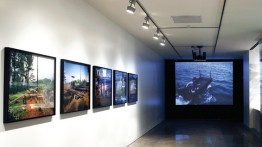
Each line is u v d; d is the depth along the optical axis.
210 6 5.06
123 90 6.95
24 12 3.24
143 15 5.70
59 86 4.00
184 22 6.26
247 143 8.01
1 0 2.89
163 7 5.15
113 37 6.29
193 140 8.47
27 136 3.29
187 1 4.80
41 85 3.50
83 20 4.76
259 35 7.54
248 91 11.24
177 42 8.95
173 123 12.81
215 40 8.52
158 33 6.97
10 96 2.97
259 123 9.90
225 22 6.14
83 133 4.75
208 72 14.48
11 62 2.98
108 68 5.93
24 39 3.23
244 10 5.20
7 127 2.98
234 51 11.07
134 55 8.14
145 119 9.80
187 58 14.08
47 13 3.69
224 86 14.35
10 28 3.02
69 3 4.29
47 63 3.64
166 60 15.00
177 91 14.66
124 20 6.12
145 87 9.77
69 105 4.20
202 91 14.46
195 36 7.90
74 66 4.37
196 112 14.84
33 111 3.34
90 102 5.04
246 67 11.55
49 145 3.75
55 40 3.89
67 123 4.23
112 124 6.20
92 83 5.12
